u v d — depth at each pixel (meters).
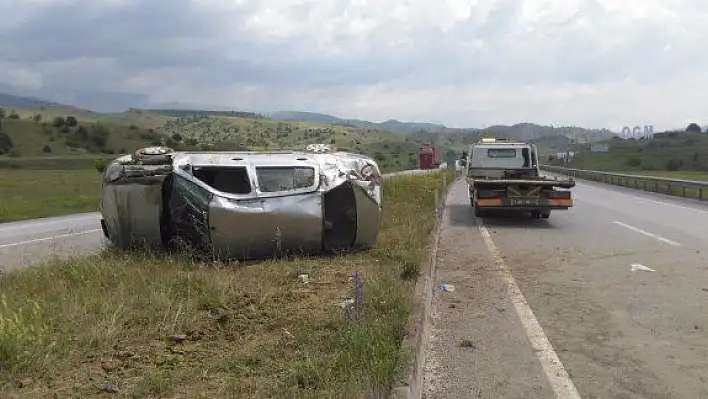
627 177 34.97
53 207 25.11
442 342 5.71
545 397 4.41
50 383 4.13
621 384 4.65
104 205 9.20
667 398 4.38
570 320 6.42
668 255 10.47
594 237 13.01
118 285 6.77
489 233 13.91
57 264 8.22
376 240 9.78
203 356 4.73
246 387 4.02
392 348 4.51
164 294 6.27
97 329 5.10
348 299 6.33
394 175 41.75
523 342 5.69
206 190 8.59
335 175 9.23
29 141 135.62
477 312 6.77
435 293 7.71
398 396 3.77
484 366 5.05
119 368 4.45
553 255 10.66
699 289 7.80
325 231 9.12
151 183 8.90
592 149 110.81
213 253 8.48
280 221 8.62
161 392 3.97
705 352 5.36
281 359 4.57
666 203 22.80
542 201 15.59
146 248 8.94
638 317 6.51
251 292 6.70
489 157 19.33
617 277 8.64
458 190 32.53
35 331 4.91
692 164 86.12
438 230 13.35
